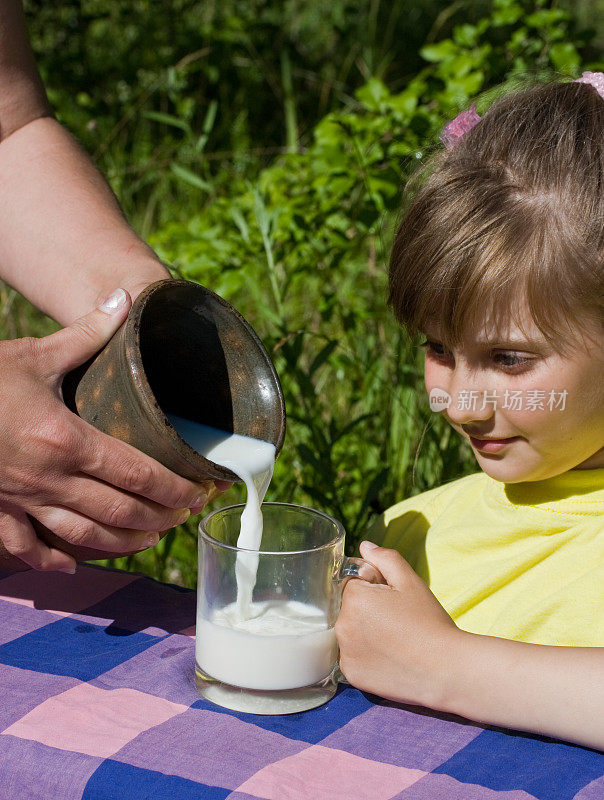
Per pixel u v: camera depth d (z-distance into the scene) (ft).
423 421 8.96
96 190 5.92
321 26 21.76
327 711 3.98
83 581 5.07
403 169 9.14
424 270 4.59
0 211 5.83
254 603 4.09
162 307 4.30
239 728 3.77
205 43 18.31
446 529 5.43
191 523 9.21
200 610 4.03
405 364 9.24
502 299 4.31
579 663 3.84
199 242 9.89
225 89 17.74
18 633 4.49
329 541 4.26
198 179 11.05
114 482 4.15
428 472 8.63
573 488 5.01
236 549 3.93
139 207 14.74
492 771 3.57
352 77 19.39
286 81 14.61
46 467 4.12
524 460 4.65
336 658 4.15
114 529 4.39
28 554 4.44
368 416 8.66
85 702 3.89
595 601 4.74
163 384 4.69
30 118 6.04
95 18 18.31
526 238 4.32
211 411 4.63
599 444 4.70
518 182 4.57
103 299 5.41
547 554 5.00
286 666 3.88
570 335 4.31
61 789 3.45
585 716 3.73
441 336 4.58
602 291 4.26
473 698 3.90
